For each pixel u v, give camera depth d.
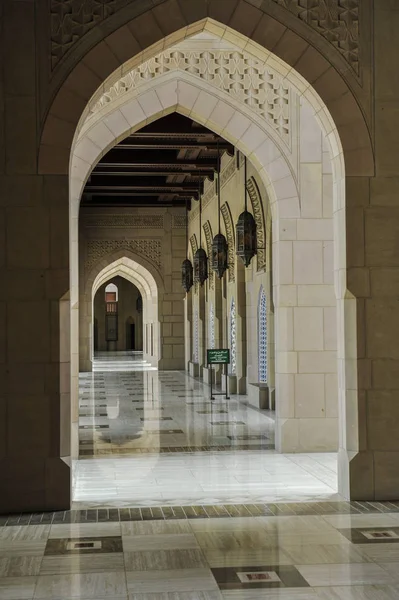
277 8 6.66
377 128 6.73
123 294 48.94
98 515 6.14
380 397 6.62
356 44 6.74
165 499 6.79
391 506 6.35
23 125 6.37
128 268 30.11
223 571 4.64
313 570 4.64
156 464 8.74
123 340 48.91
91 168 9.71
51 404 6.31
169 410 14.23
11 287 6.33
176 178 20.80
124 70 6.72
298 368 9.55
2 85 6.36
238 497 6.84
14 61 6.38
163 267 25.45
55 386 6.32
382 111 6.74
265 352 14.85
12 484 6.27
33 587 4.37
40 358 6.32
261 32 6.66
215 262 16.80
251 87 9.60
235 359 17.47
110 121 9.66
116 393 17.84
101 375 24.06
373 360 6.64
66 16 6.43
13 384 6.30
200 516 6.08
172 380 21.78
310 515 6.05
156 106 9.68
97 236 25.20
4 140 6.35
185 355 25.80
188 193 22.86
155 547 5.18
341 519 5.91
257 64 9.61
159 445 10.15
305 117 9.62
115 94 9.58
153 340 29.00
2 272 6.32
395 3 6.77
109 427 11.96
